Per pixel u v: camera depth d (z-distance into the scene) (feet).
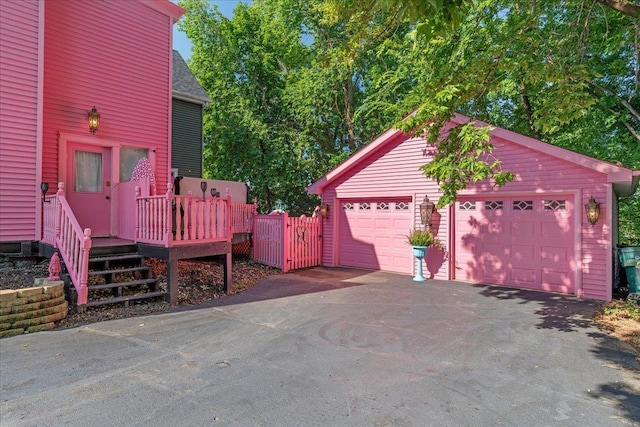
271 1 64.69
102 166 27.55
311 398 10.09
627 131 35.50
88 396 10.07
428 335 15.80
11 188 21.99
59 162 25.03
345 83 60.70
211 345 14.24
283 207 66.28
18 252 22.18
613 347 14.56
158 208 20.81
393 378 11.47
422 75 37.81
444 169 18.70
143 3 29.81
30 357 12.78
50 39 24.80
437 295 23.68
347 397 10.17
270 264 34.12
